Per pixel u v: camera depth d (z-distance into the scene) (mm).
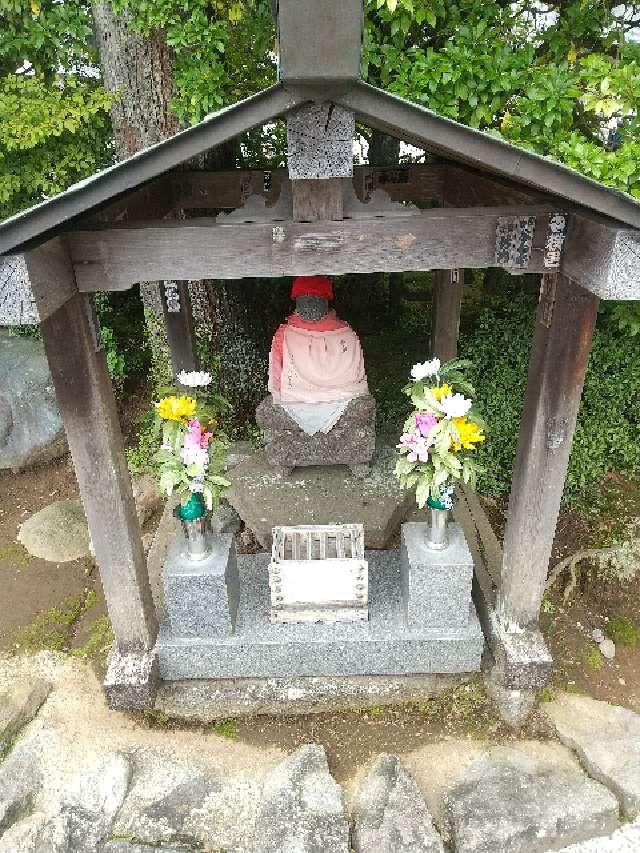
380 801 3090
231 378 6109
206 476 3354
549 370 2914
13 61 5629
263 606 3783
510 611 3537
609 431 4871
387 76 4070
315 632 3598
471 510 4605
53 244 2445
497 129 4137
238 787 3246
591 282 2455
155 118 5145
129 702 3551
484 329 5086
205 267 2604
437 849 2900
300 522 4484
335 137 2238
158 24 4297
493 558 4219
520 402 4883
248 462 5152
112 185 2189
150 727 3545
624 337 4719
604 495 5066
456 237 2590
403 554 3670
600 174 3553
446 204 4633
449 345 5016
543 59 4340
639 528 4703
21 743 3451
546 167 2230
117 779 3219
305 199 2488
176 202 4492
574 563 4367
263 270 2611
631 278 2340
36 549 4875
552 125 3922
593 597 4309
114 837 3033
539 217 2582
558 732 3424
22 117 5098
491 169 2477
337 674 3701
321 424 4703
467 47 3953
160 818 3098
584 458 4832
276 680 3684
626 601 4281
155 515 5074
